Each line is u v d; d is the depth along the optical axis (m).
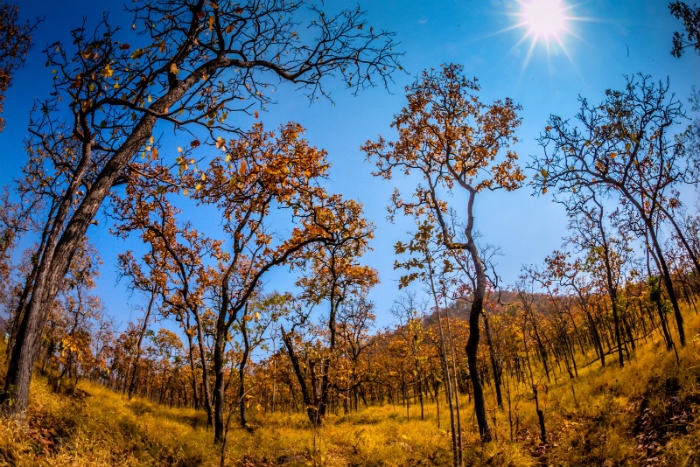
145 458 9.55
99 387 18.42
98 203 7.41
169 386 40.62
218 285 18.58
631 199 12.99
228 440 12.79
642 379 12.19
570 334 29.66
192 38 7.14
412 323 19.05
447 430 14.90
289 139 13.12
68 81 6.60
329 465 11.79
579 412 12.48
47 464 6.70
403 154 17.80
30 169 13.91
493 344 18.69
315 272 23.44
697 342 12.21
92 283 14.09
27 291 13.12
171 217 18.50
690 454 7.18
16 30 9.98
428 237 11.82
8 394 6.90
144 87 7.12
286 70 8.69
